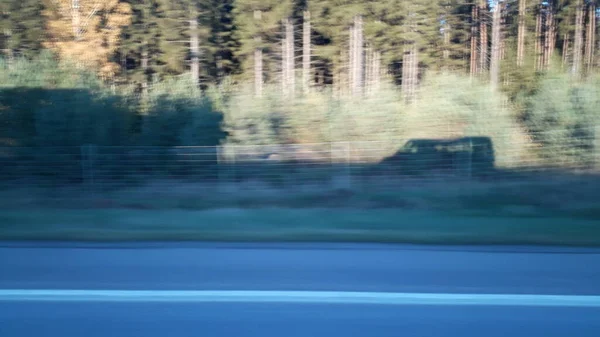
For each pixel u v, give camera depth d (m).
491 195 11.30
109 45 24.98
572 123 14.17
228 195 12.15
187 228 8.60
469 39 33.59
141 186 13.05
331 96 16.61
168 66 28.72
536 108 15.06
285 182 13.04
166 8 28.30
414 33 29.05
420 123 15.24
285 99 16.22
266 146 13.56
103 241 7.52
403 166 13.50
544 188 11.48
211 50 28.84
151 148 13.81
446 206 10.83
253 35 28.59
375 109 15.70
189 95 16.92
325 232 8.07
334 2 29.66
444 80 16.06
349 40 30.12
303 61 30.33
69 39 22.73
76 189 12.88
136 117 16.47
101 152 13.59
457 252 6.82
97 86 16.11
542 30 33.84
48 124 14.85
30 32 20.95
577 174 12.21
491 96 15.24
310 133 15.91
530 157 13.12
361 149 13.79
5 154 13.52
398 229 8.51
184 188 12.78
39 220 9.30
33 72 15.58
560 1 32.72
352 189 12.38
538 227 8.54
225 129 15.70
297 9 30.23
